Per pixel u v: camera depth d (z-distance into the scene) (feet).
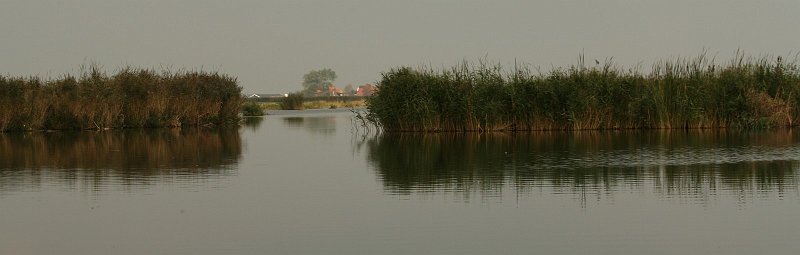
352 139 107.65
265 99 392.47
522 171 65.46
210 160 77.92
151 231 42.91
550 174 63.26
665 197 51.47
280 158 79.87
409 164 72.38
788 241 39.24
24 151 88.17
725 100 119.96
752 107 119.55
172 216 46.83
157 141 104.94
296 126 147.23
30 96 129.49
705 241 39.58
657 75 120.67
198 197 53.42
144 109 138.51
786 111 120.06
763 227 42.16
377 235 41.60
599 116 118.42
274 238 41.24
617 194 52.85
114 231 42.98
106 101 134.10
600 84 118.01
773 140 96.02
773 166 67.21
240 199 52.49
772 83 122.93
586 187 56.03
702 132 112.57
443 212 47.21
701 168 66.28
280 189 56.90
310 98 425.69
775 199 50.11
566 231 42.01
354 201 51.31
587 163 71.00
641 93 118.42
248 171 67.97
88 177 63.67
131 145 97.71
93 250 39.04
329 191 55.77
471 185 57.62
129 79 139.85
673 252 37.76
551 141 97.35
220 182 60.90
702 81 120.26
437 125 117.39
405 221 44.78
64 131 128.47
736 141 94.84
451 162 73.41
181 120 144.97
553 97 115.96
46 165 72.49
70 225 44.42
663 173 63.16
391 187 57.16
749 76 122.01
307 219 45.70
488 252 38.11
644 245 39.04
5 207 49.67
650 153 79.82
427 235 41.50
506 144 93.50
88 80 136.67
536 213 46.62
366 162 75.00
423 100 115.96
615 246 38.93
